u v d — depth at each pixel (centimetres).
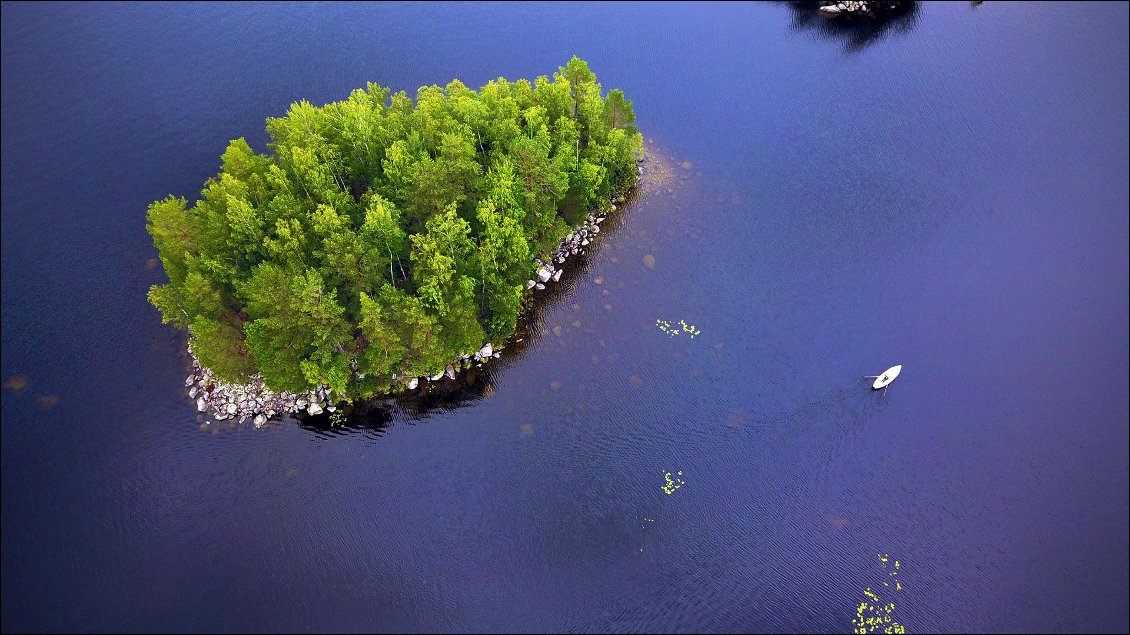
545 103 9700
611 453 8231
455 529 7600
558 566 7394
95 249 9912
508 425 8406
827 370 9056
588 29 14250
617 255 10138
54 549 7306
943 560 7612
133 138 11644
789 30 14225
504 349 9038
